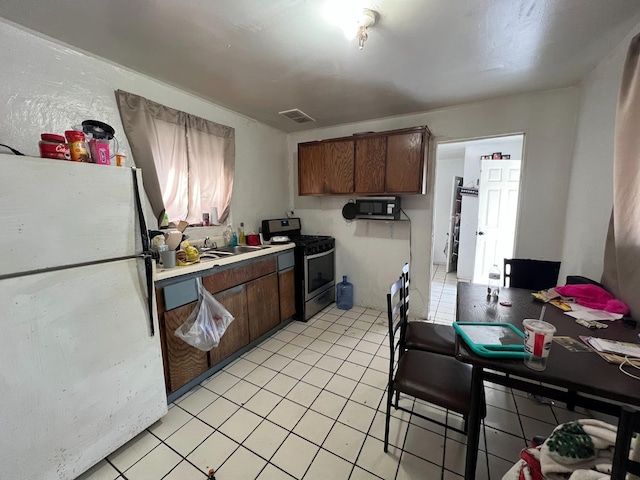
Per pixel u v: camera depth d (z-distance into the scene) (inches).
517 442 58.6
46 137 47.4
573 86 89.7
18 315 42.5
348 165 118.1
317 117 120.0
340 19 55.2
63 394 47.6
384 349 96.9
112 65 73.5
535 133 96.3
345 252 139.8
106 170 51.6
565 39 63.2
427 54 69.1
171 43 64.1
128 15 54.3
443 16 54.8
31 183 42.7
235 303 88.5
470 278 182.1
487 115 102.9
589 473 28.5
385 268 131.0
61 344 47.0
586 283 68.9
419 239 122.2
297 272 119.0
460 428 62.5
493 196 158.6
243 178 119.4
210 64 73.9
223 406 70.2
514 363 38.4
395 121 119.0
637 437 27.5
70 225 47.3
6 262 41.2
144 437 61.0
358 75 80.4
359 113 115.0
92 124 55.3
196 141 96.4
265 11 53.0
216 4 51.0
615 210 57.1
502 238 159.2
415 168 105.6
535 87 90.6
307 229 148.0
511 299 67.3
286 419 65.7
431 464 53.9
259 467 53.9
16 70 58.7
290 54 68.7
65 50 65.2
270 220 127.6
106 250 52.3
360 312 131.2
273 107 107.3
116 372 54.6
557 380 35.3
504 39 63.0
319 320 122.0
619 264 56.8
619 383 34.2
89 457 51.4
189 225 96.5
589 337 46.5
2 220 40.4
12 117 58.9
